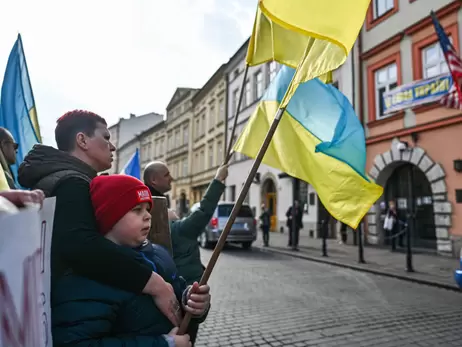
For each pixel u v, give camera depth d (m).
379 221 13.87
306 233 18.03
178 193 37.75
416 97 11.47
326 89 3.27
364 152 3.08
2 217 0.94
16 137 3.78
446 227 10.98
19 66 3.93
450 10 11.19
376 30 14.19
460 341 4.06
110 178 1.46
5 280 0.94
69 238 1.30
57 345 1.25
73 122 1.71
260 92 22.47
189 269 2.92
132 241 1.45
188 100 36.25
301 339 4.16
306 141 3.16
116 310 1.32
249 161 23.81
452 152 10.94
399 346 3.93
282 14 1.63
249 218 14.35
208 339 4.19
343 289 6.84
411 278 7.61
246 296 6.27
